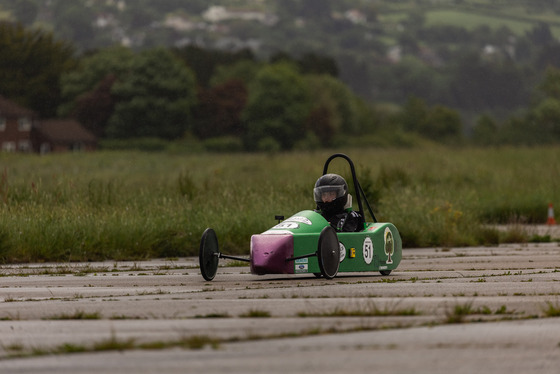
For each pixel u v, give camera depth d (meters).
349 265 35.06
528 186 102.81
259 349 17.88
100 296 29.08
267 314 22.70
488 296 27.33
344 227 36.78
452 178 109.44
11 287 32.97
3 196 59.88
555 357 17.08
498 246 60.09
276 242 33.12
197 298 27.50
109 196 62.62
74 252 48.44
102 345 18.25
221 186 73.88
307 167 126.88
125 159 194.50
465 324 21.02
